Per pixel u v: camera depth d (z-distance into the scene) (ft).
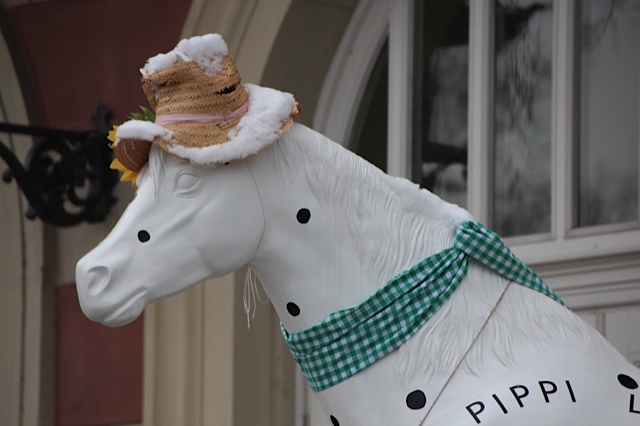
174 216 20.33
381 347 20.27
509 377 20.04
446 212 21.04
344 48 36.78
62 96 40.70
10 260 41.16
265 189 20.66
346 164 20.90
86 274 19.93
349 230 20.71
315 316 20.70
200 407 36.47
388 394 20.21
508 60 33.86
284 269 20.80
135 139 20.26
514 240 32.71
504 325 20.51
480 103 33.88
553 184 32.09
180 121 20.47
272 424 36.37
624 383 20.35
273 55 35.96
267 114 20.39
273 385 36.60
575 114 32.14
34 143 40.83
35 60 41.27
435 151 35.24
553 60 32.58
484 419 19.63
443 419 19.86
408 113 35.53
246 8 36.35
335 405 20.63
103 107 39.70
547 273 31.73
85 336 39.86
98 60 40.01
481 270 20.90
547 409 19.75
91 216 38.68
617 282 30.53
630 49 31.55
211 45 20.58
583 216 31.78
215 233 20.35
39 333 40.47
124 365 38.86
